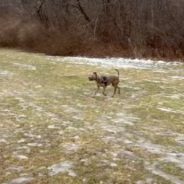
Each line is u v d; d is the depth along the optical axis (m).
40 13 42.53
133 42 34.53
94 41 35.81
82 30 37.41
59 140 10.23
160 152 9.48
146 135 10.98
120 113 13.69
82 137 10.50
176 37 34.03
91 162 8.65
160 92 17.69
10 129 11.23
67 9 40.50
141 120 12.73
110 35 36.28
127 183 7.67
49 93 17.17
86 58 32.22
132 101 15.82
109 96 16.84
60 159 8.85
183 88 18.69
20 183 7.66
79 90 18.08
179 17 34.94
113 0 37.62
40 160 8.83
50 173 8.10
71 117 12.85
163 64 28.91
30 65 26.45
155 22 35.34
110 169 8.31
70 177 7.89
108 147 9.70
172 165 8.63
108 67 26.05
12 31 41.22
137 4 36.91
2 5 48.34
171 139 10.64
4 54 33.62
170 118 13.00
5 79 20.62
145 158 9.02
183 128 11.81
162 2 36.09
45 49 36.28
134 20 36.03
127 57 32.94
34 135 10.67
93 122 12.27
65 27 39.50
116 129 11.48
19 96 16.17
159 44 34.06
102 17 37.59
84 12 38.69
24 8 45.22
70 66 26.11
